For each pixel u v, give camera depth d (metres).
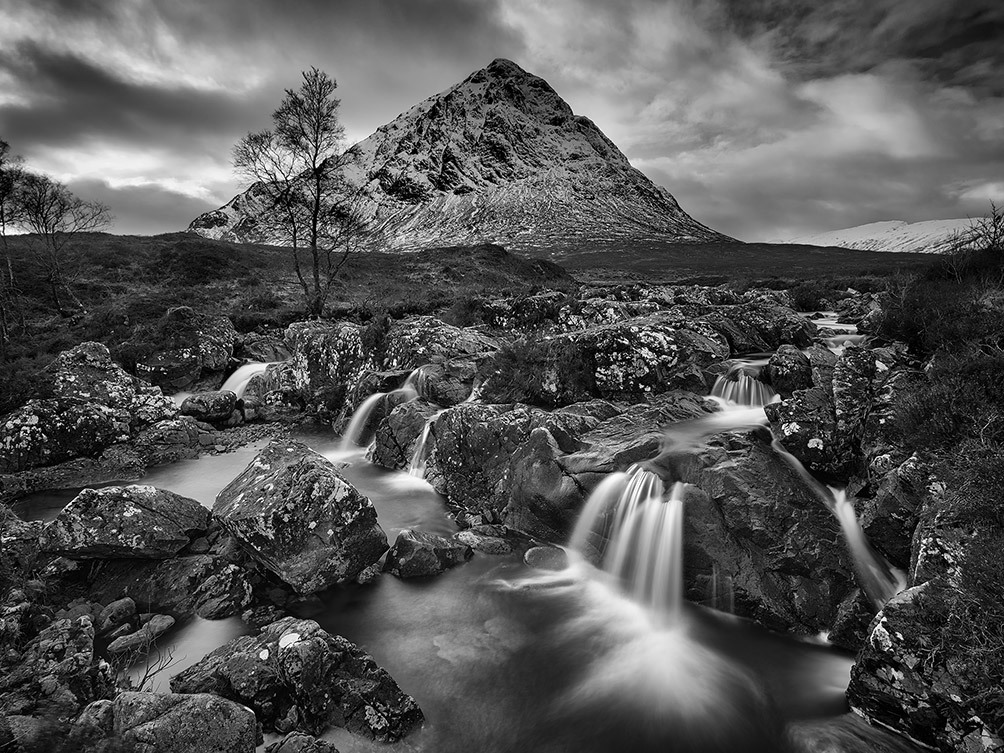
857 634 7.14
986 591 5.30
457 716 6.42
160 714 5.16
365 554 9.19
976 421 7.15
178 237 65.94
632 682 7.00
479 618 8.30
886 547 7.60
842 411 9.15
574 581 9.23
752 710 6.47
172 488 13.48
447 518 11.61
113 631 7.56
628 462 9.68
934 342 10.02
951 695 5.14
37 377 16.55
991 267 13.16
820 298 26.45
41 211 32.81
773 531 8.10
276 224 34.16
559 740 6.13
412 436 14.26
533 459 10.81
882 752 5.55
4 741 4.68
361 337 20.09
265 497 8.91
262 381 20.95
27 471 14.03
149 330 23.16
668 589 8.55
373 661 6.35
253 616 8.12
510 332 22.25
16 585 7.97
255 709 5.79
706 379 13.27
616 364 13.70
